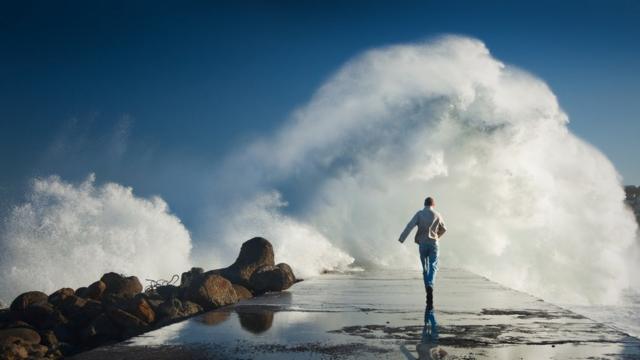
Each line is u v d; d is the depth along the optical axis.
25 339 9.12
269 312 9.25
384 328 7.72
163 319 9.98
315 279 15.76
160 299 11.33
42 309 10.83
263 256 14.10
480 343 6.73
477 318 8.64
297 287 13.52
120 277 12.82
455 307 9.86
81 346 9.64
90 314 10.55
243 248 14.34
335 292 12.38
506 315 8.94
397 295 11.73
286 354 6.08
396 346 6.52
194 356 5.95
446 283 14.29
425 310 9.51
